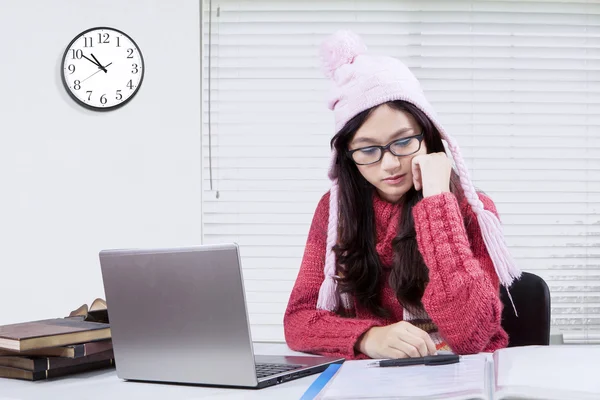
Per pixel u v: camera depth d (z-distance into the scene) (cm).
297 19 277
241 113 277
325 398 80
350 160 155
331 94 150
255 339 272
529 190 274
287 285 274
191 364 102
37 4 268
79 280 266
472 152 275
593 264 273
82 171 268
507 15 278
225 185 276
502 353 103
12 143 267
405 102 145
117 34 268
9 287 265
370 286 152
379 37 276
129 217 268
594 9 278
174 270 101
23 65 268
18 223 266
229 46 277
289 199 276
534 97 277
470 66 277
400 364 106
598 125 276
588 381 78
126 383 107
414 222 145
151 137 268
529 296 159
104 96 267
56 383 109
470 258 137
